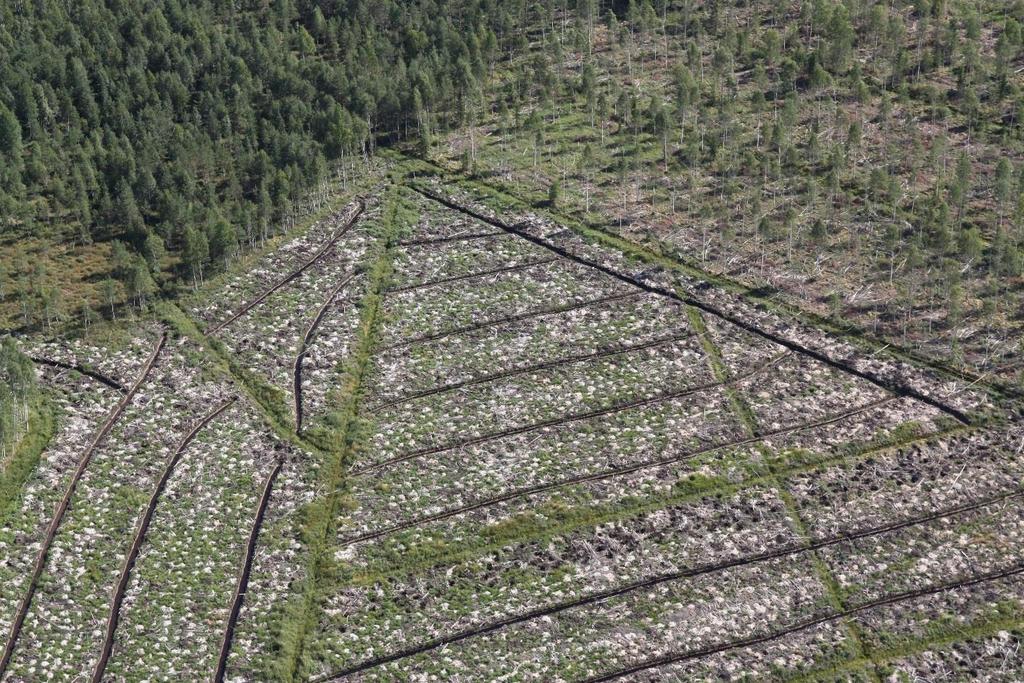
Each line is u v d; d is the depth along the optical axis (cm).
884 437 7138
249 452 7094
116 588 6300
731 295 8225
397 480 6906
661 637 6069
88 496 6738
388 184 9438
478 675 5903
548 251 8675
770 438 7144
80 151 9206
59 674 5866
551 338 7881
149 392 7456
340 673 5928
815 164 9331
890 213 8825
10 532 6481
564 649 6016
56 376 7531
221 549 6500
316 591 6309
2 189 8850
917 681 5862
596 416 7325
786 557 6444
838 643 6031
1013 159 9294
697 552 6469
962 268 8300
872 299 8131
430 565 6431
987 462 6956
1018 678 5878
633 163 9456
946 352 7688
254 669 5916
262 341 7875
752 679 5859
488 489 6838
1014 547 6481
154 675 5878
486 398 7450
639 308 8131
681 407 7369
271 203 8838
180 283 8312
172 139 9419
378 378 7594
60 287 8275
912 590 6294
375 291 8306
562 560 6438
